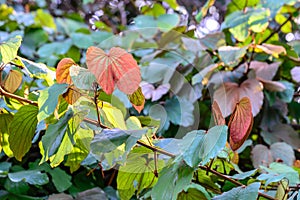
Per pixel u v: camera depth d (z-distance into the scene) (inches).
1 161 56.8
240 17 66.4
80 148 40.4
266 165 58.4
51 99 36.1
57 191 55.7
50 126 37.2
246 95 60.7
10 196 51.1
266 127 67.8
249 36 70.1
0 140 42.8
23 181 52.3
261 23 65.2
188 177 36.4
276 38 71.6
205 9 65.8
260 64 66.6
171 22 70.7
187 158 36.2
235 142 38.0
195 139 37.1
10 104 42.1
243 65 65.9
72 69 35.4
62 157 37.8
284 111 69.2
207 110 61.4
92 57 35.3
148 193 42.3
